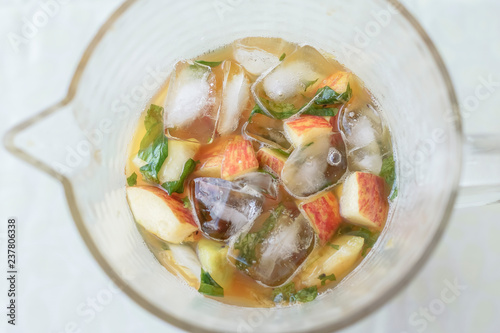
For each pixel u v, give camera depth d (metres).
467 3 0.36
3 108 0.37
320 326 0.26
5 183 0.36
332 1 0.31
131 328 0.35
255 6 0.33
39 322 0.35
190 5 0.31
